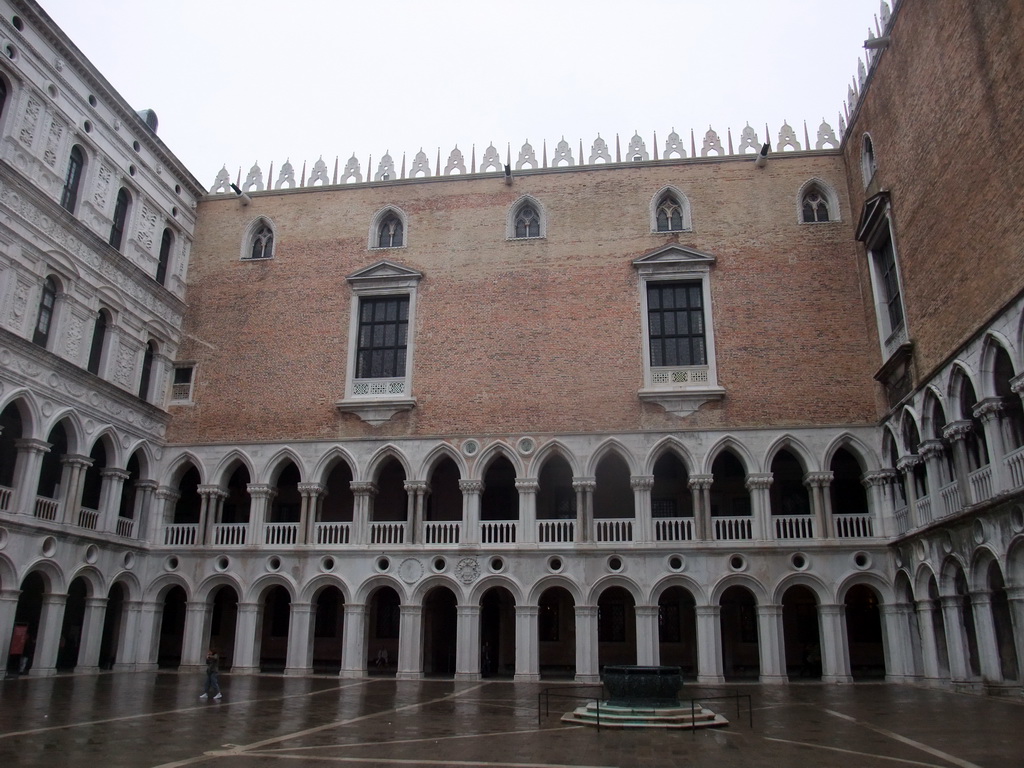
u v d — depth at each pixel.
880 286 34.62
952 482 28.20
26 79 30.58
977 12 25.33
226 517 43.66
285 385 38.97
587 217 39.41
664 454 39.59
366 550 36.09
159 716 20.59
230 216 42.31
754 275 37.56
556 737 17.50
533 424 36.62
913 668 32.47
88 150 34.25
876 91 33.97
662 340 37.53
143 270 37.50
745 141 40.19
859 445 34.97
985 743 16.41
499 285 38.84
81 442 32.97
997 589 25.94
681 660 39.88
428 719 20.62
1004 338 23.89
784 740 17.08
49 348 31.61
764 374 36.19
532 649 34.16
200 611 36.59
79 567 32.94
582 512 35.44
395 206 41.06
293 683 31.55
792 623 40.28
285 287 40.53
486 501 41.66
